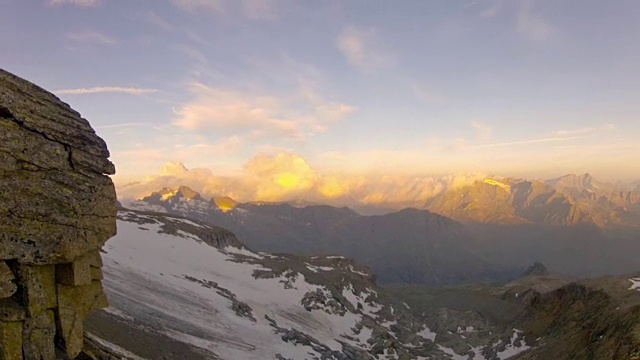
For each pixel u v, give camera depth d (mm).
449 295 153250
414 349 97812
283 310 94250
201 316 64938
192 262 103625
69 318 19797
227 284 96438
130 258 83562
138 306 53438
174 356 40000
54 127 20062
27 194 18828
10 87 19172
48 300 19188
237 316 74188
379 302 126688
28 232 18562
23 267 18453
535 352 71188
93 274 21219
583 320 81188
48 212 19156
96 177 21172
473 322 117125
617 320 56594
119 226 111875
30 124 19312
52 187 19547
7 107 18750
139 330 42031
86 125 21406
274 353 60938
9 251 18000
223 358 48406
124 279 65375
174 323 53969
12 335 17781
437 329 116875
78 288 20406
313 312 100000
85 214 20250
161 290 69125
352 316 108125
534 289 126188
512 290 136375
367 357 79812
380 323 113000
